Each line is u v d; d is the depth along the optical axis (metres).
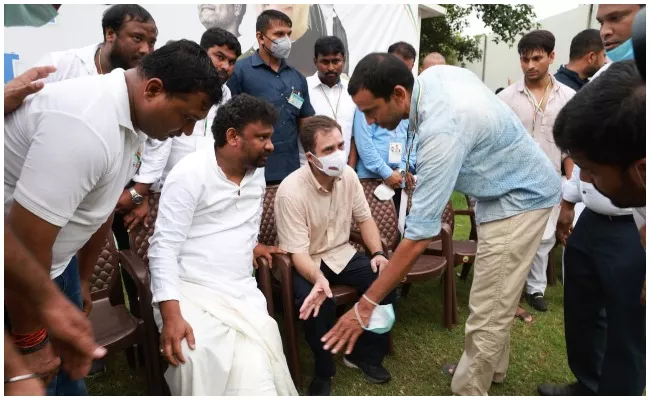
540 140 3.19
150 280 1.97
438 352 2.64
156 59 1.21
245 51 4.45
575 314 2.09
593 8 8.45
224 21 4.27
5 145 1.19
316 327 2.15
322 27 4.99
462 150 1.70
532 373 2.47
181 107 1.24
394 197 3.41
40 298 1.09
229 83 3.03
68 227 1.35
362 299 1.81
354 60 5.32
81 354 1.13
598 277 1.97
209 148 1.98
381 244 2.51
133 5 2.10
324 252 2.39
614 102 0.90
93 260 1.81
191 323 1.75
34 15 2.24
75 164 1.13
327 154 2.14
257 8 4.48
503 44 11.81
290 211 2.22
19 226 1.15
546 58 3.08
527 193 1.86
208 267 1.90
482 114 1.73
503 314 1.96
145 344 1.91
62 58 2.16
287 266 2.19
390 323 1.83
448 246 2.80
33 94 1.19
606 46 2.18
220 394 1.68
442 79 1.80
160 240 1.80
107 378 2.30
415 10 5.86
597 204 1.85
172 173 1.87
